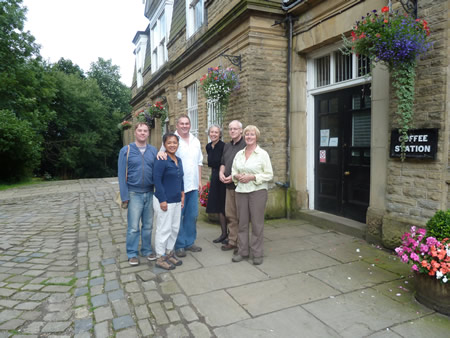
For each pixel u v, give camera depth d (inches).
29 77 645.9
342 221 204.4
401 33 130.6
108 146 1141.1
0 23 598.9
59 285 135.6
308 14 218.7
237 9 229.1
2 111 539.8
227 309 111.7
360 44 141.9
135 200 154.1
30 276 145.9
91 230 223.9
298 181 241.3
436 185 139.9
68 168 1058.7
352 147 205.9
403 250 115.0
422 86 142.9
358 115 200.8
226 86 235.6
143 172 152.9
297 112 237.5
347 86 204.7
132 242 155.6
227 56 237.5
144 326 102.0
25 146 553.3
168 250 153.6
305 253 166.1
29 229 233.0
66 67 1175.0
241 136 168.7
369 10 175.2
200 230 215.8
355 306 112.0
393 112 157.2
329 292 122.8
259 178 146.8
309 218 228.1
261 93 234.2
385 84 166.9
